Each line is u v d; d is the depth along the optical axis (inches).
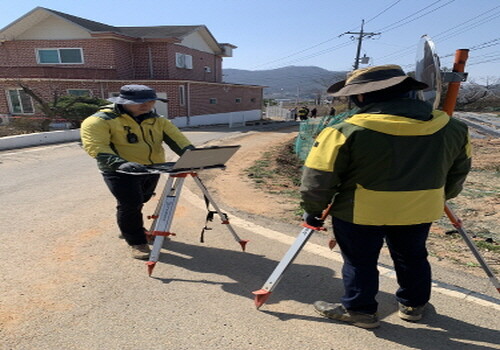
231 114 1045.2
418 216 86.8
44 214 197.0
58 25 978.7
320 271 133.3
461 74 102.0
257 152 507.8
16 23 958.4
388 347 92.0
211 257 145.7
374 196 84.8
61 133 575.8
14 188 262.5
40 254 144.6
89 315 104.0
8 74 906.1
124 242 158.1
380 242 93.1
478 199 259.8
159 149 146.5
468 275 130.4
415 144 81.4
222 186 279.7
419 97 103.4
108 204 218.1
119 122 134.0
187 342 93.2
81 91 933.8
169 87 959.0
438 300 113.2
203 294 116.9
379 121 79.6
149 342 93.0
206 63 1248.2
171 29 1139.3
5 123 778.8
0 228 174.1
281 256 147.4
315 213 94.0
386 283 124.6
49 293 115.4
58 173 323.3
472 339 95.1
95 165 367.2
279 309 108.8
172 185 130.1
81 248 151.0
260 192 264.7
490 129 743.1
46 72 904.9
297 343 93.4
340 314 101.4
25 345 90.7
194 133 829.8
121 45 990.4
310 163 86.7
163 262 140.0
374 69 86.0
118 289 118.9
